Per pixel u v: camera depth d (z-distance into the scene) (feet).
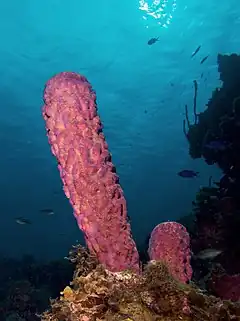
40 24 65.21
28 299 26.18
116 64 76.13
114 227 5.79
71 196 5.86
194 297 5.22
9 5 60.44
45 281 31.48
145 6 60.18
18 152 104.06
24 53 71.61
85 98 5.95
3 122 92.58
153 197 136.26
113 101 88.33
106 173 5.82
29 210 123.03
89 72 78.79
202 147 25.52
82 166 5.72
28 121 93.97
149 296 5.22
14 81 79.77
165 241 6.72
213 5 57.26
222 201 19.47
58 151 5.87
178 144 106.11
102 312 5.31
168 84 80.84
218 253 16.69
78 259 6.05
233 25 61.36
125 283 5.41
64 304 5.51
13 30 65.92
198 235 19.71
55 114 5.89
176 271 6.57
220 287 10.27
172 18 61.93
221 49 68.03
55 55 72.95
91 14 63.77
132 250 5.94
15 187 116.88
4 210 120.67
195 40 66.23
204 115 26.43
